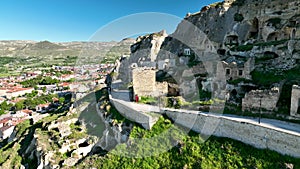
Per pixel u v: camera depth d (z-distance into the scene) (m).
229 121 20.23
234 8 50.81
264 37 43.41
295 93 19.44
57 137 31.34
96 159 23.08
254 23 47.16
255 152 17.98
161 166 19.62
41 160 27.52
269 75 27.73
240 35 47.97
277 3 42.62
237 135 19.64
